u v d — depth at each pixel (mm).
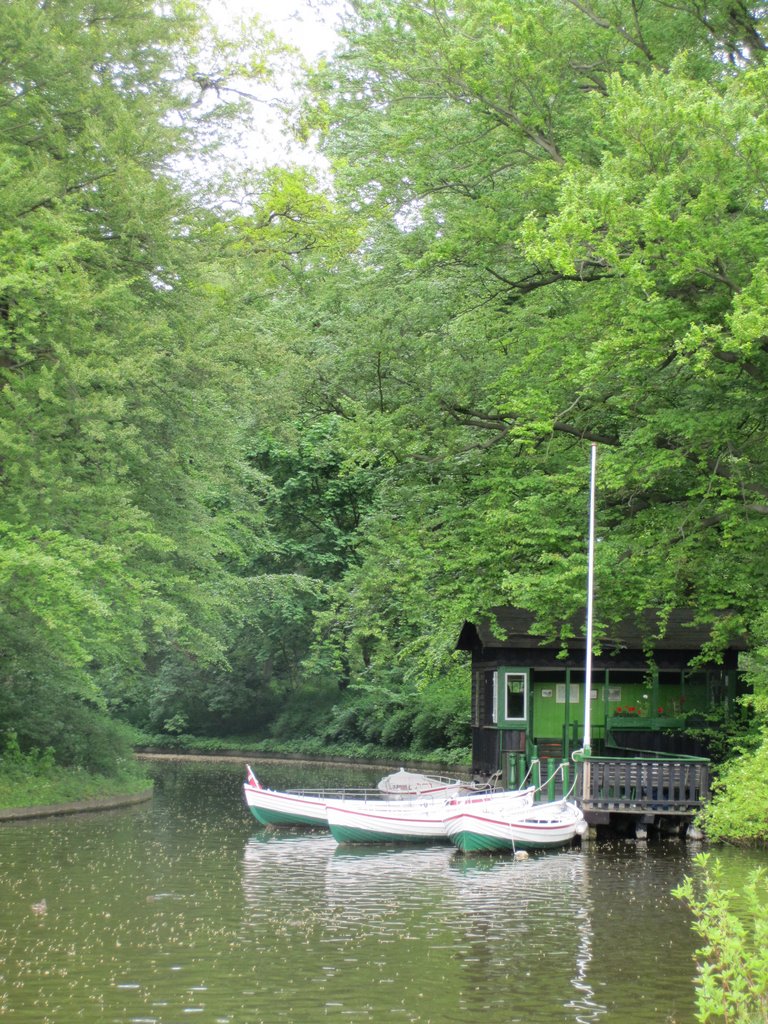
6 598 23188
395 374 30547
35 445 22922
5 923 17297
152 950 15703
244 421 32750
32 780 33688
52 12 25578
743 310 20031
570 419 28734
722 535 26922
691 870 22375
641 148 21688
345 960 15203
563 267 21812
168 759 67375
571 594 26172
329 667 63875
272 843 26828
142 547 26578
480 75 26250
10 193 22719
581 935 16641
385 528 31844
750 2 26922
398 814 26922
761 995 9797
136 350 24500
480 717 35312
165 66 27797
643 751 30562
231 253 30328
